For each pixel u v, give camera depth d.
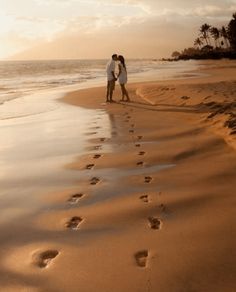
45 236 3.91
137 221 4.16
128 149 7.35
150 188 5.19
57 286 3.01
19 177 5.95
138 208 4.51
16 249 3.65
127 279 3.04
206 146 7.23
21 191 5.32
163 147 7.36
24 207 4.73
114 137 8.48
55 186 5.48
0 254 3.56
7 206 4.78
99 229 4.02
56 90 22.39
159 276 3.06
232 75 31.06
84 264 3.31
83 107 13.87
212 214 4.22
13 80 36.28
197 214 4.25
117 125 9.89
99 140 8.26
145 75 37.19
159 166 6.19
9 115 12.57
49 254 3.54
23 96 18.97
